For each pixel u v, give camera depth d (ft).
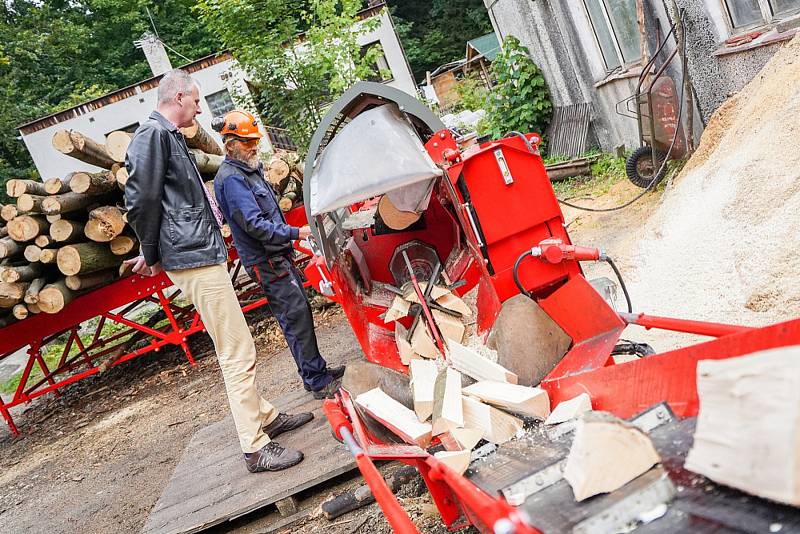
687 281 15.25
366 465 8.52
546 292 12.03
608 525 5.40
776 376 4.79
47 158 73.31
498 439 9.29
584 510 5.75
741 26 21.39
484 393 9.91
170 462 19.48
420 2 154.61
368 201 18.95
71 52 114.83
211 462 15.75
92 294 26.78
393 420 10.43
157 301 30.58
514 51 43.45
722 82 22.75
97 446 23.56
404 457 8.43
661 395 7.58
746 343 6.48
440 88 108.47
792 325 5.97
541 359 10.98
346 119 15.28
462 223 12.44
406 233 16.19
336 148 13.03
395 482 12.63
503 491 6.72
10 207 23.35
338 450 13.55
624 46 30.99
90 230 24.02
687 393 7.23
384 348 15.11
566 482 6.49
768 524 4.71
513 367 11.09
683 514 5.25
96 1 115.65
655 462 6.06
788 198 13.76
